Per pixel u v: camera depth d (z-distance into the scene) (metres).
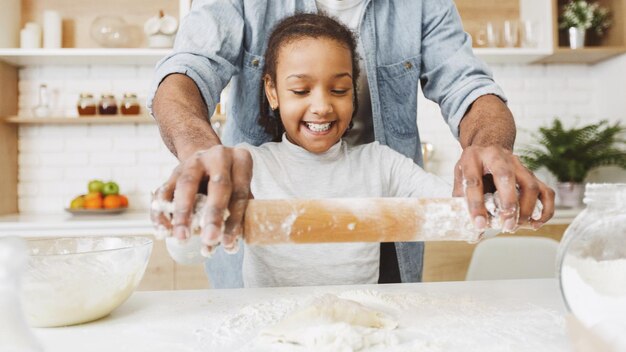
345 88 1.00
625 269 0.50
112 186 2.32
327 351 0.54
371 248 1.02
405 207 0.60
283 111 1.03
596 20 2.44
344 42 1.01
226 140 1.26
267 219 0.57
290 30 1.02
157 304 0.76
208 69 0.95
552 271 1.39
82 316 0.66
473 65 1.11
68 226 2.02
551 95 2.60
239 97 1.18
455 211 0.60
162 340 0.60
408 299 0.76
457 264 2.15
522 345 0.57
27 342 0.46
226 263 1.11
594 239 0.52
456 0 2.52
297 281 0.99
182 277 2.07
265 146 1.13
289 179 1.06
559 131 2.40
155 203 0.52
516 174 0.61
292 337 0.58
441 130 2.56
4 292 0.45
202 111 0.82
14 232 2.00
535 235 2.16
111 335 0.62
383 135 1.19
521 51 2.34
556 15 2.34
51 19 2.30
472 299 0.76
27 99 2.45
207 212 0.50
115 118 2.30
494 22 2.53
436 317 0.67
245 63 1.14
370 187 1.08
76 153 2.47
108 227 2.04
